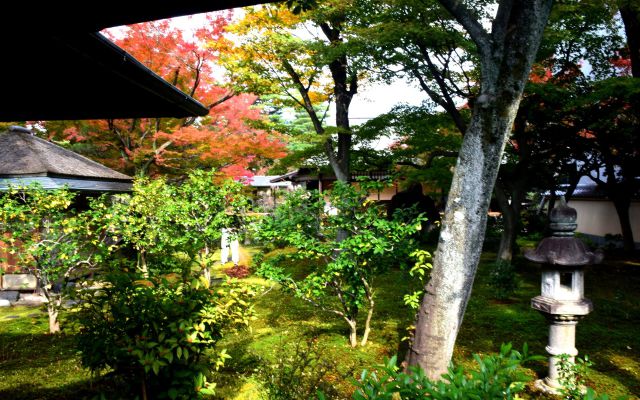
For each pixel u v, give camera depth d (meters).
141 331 3.03
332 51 9.43
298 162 13.37
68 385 4.58
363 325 6.94
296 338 6.26
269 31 10.21
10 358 5.51
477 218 4.54
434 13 8.53
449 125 11.23
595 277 10.85
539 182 13.16
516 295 8.95
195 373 3.12
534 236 17.56
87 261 7.23
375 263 5.95
